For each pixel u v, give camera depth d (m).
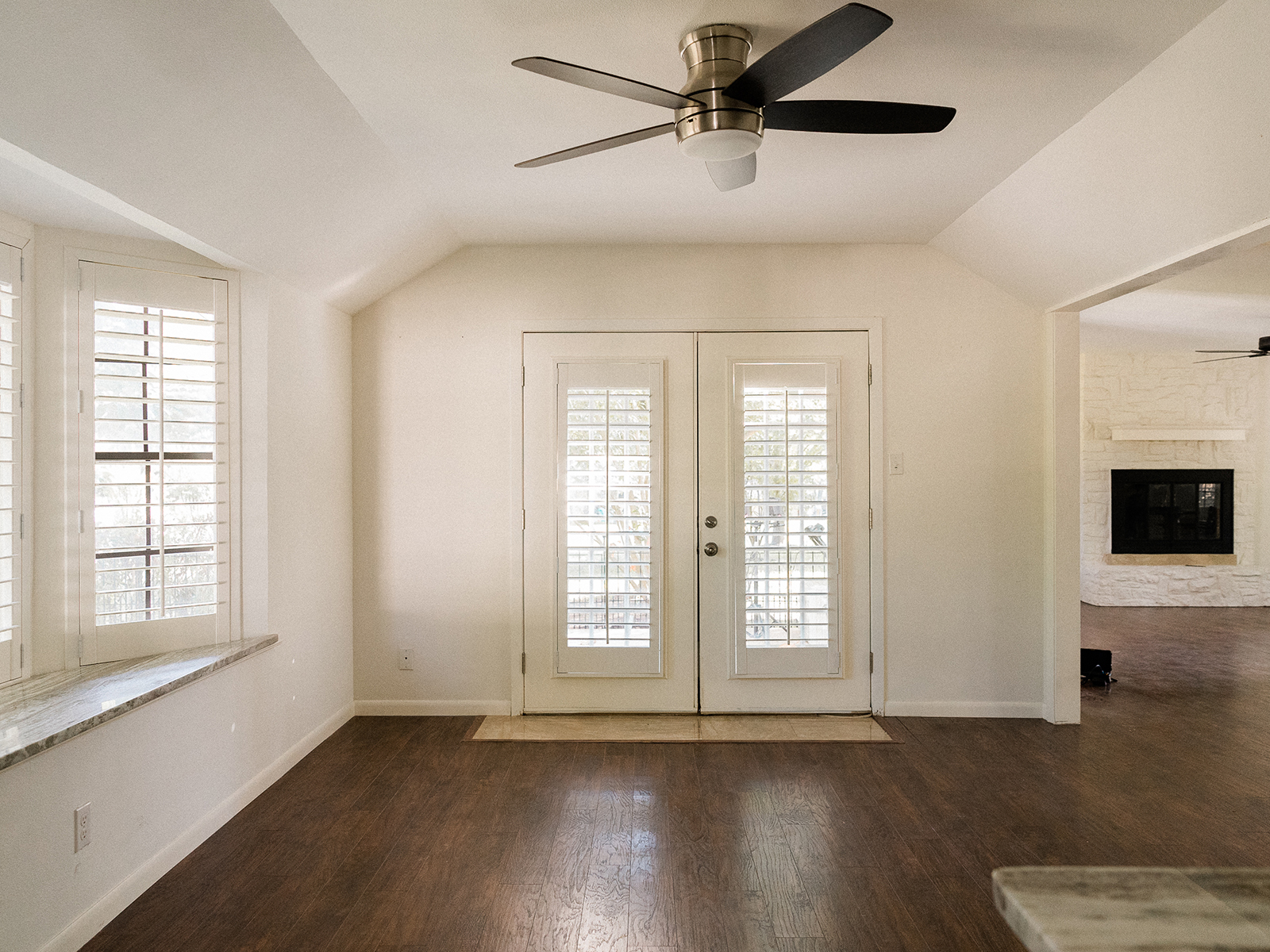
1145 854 2.46
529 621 3.83
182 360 2.82
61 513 2.61
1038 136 2.55
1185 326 5.68
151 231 2.70
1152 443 7.33
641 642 3.79
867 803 2.85
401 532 3.83
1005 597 3.78
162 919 2.12
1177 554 7.29
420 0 1.79
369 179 2.78
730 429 3.78
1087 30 1.92
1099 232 2.85
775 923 2.10
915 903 2.19
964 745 3.43
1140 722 3.78
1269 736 3.58
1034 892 0.90
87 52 1.68
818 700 3.81
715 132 1.87
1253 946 0.79
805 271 3.79
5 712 2.09
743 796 2.91
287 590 3.17
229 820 2.72
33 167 1.95
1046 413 3.75
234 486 2.98
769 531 3.78
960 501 3.78
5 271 2.48
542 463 3.81
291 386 3.20
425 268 3.81
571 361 3.79
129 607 2.73
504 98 2.30
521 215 3.36
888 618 3.79
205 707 2.60
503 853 2.48
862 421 3.79
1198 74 2.00
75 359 2.65
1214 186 2.27
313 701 3.41
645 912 2.14
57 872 1.94
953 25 1.91
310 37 1.95
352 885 2.29
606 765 3.22
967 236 3.48
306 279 3.20
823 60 1.62
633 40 1.98
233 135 2.18
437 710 3.84
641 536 3.78
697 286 3.79
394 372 3.83
